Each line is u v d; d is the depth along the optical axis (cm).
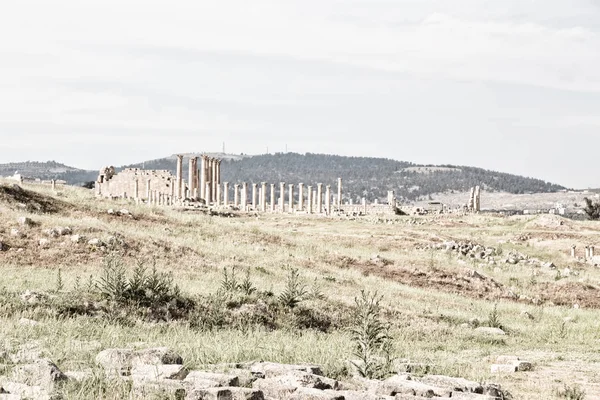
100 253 4247
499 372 2391
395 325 3653
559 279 6438
